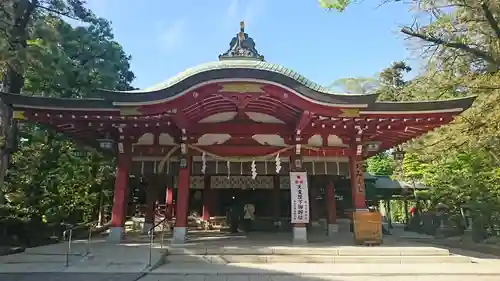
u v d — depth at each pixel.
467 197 20.58
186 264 10.95
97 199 22.02
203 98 12.78
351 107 12.93
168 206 20.34
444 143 16.12
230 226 20.72
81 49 25.06
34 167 17.52
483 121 13.63
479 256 12.95
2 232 15.52
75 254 11.33
